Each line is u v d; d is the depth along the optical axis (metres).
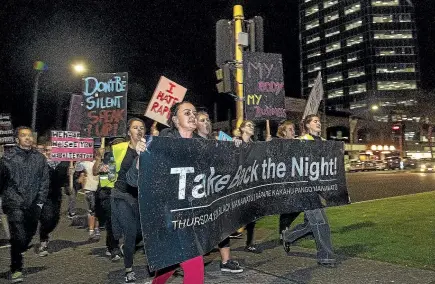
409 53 121.75
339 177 5.20
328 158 5.05
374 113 117.19
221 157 3.63
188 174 3.27
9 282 4.80
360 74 124.94
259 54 6.35
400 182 23.03
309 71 140.88
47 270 5.24
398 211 9.69
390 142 71.19
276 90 6.41
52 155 8.46
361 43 125.12
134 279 4.62
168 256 3.05
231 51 7.07
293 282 4.48
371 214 9.33
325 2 136.25
